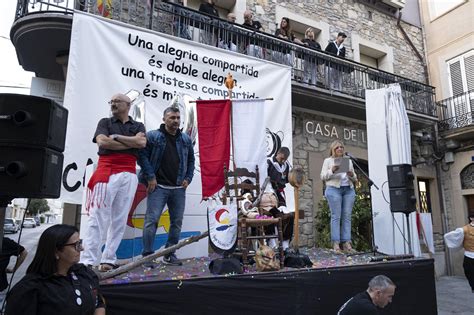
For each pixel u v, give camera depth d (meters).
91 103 4.44
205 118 4.13
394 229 5.93
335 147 5.35
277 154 5.23
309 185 7.63
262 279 3.29
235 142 4.17
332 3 9.45
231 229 3.63
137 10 6.05
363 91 8.42
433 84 10.99
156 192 3.75
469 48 10.05
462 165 9.90
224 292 3.11
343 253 5.18
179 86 5.20
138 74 4.88
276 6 8.46
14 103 2.30
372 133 6.44
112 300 2.71
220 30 6.77
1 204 2.43
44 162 2.32
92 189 3.27
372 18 10.23
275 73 6.13
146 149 3.70
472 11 10.08
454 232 6.94
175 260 3.90
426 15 11.42
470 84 10.02
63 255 1.96
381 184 6.16
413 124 9.58
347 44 9.48
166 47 5.18
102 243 3.42
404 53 10.78
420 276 4.29
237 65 5.79
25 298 1.79
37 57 5.75
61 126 2.54
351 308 2.88
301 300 3.43
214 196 3.97
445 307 6.33
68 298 1.88
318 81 7.82
